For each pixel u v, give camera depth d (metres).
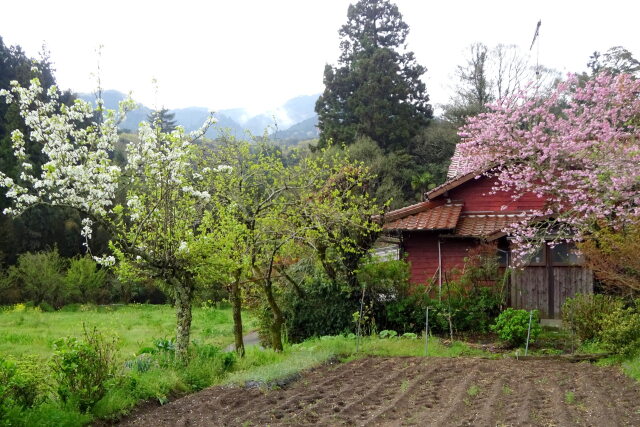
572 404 7.68
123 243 8.91
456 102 42.50
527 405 7.50
